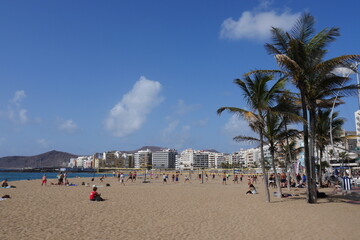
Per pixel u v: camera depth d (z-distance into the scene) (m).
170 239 8.68
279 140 19.72
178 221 11.66
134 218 12.35
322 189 26.25
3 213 13.06
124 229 10.07
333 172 41.47
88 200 19.31
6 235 8.85
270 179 34.41
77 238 8.69
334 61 14.99
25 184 41.03
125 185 41.75
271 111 16.58
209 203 17.83
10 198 19.56
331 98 22.50
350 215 12.27
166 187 36.25
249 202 17.94
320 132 29.30
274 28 16.52
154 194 24.62
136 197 21.81
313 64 16.70
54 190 28.55
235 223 11.19
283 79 16.61
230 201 18.81
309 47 16.42
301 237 8.80
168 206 16.42
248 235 9.16
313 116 19.42
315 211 13.50
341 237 8.67
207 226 10.63
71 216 12.67
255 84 16.81
